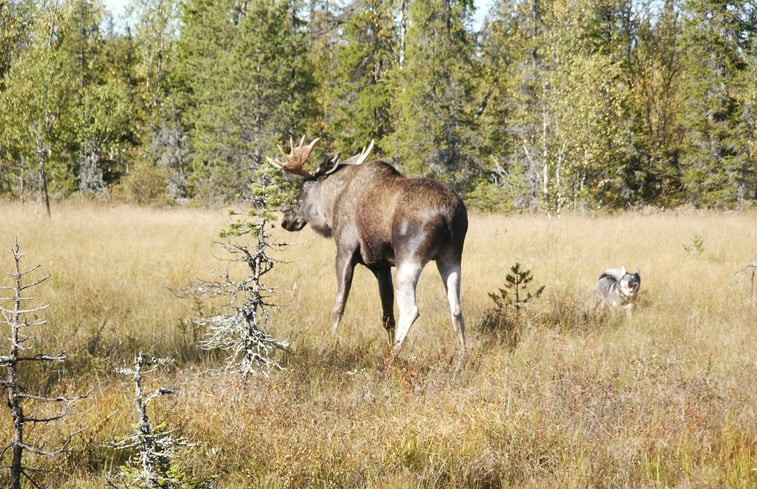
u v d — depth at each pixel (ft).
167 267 66.90
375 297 54.75
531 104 191.52
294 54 207.31
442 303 53.67
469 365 35.55
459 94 199.52
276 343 31.76
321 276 64.80
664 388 31.63
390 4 247.91
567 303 52.19
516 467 25.12
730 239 98.89
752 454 26.18
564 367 34.19
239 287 31.53
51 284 56.90
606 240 95.04
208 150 196.34
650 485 23.98
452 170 200.23
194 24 244.42
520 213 180.75
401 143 202.80
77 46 252.83
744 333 43.68
